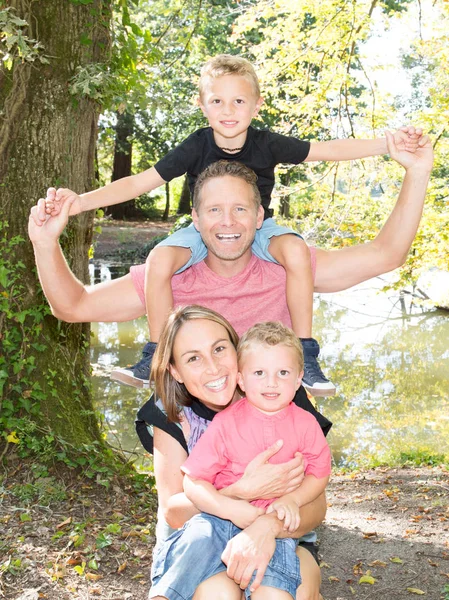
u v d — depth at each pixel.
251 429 2.73
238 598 2.57
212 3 23.08
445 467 10.17
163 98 7.34
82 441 6.54
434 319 23.23
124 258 30.53
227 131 3.81
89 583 4.80
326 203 13.68
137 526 5.68
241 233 3.10
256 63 14.37
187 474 2.71
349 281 3.60
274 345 2.72
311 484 2.72
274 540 2.53
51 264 3.20
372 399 14.77
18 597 4.52
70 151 6.71
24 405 6.35
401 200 3.40
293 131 14.97
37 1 6.50
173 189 45.66
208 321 2.79
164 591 2.56
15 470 6.12
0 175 6.49
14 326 6.45
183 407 2.89
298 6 13.55
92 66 6.45
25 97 6.52
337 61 13.55
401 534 6.93
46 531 5.37
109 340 19.47
